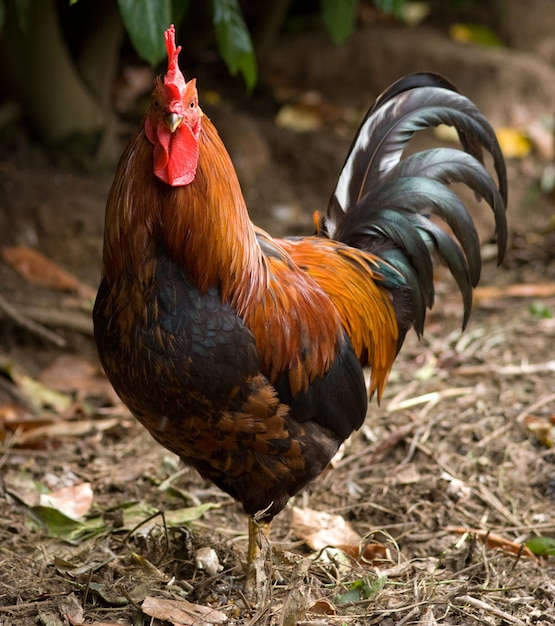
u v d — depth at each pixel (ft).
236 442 13.82
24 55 28.45
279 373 14.01
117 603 14.34
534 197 33.94
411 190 16.92
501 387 22.18
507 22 39.47
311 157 33.14
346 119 35.58
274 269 14.38
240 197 13.47
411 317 17.12
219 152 13.12
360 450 20.08
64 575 15.21
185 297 12.98
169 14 17.16
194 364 13.02
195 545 16.38
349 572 15.56
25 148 29.86
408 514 17.84
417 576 15.25
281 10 34.81
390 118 17.37
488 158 34.50
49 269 26.66
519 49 39.34
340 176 17.26
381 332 16.55
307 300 14.55
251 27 35.55
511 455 19.38
